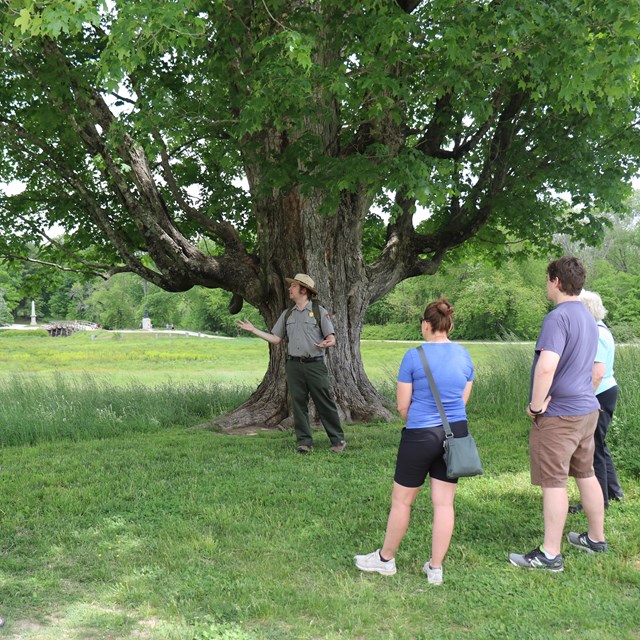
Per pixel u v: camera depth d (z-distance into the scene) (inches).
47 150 405.1
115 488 241.9
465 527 192.7
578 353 162.9
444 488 153.7
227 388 548.4
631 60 277.9
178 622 133.6
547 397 164.1
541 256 576.1
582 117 425.7
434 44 283.4
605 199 453.7
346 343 409.1
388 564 159.6
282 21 295.9
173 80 404.8
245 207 512.1
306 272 390.3
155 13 234.2
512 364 502.3
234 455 302.8
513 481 247.6
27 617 136.2
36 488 243.8
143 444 336.8
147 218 388.8
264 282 392.8
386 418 398.0
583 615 136.8
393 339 2474.2
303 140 330.0
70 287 4394.7
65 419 387.9
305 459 293.6
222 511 206.5
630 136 453.4
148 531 191.3
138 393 478.6
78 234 506.6
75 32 219.1
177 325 3543.3
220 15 297.1
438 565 154.6
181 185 504.7
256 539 183.2
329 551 175.5
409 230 450.9
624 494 226.7
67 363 1199.6
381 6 283.0
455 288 2324.1
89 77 361.4
